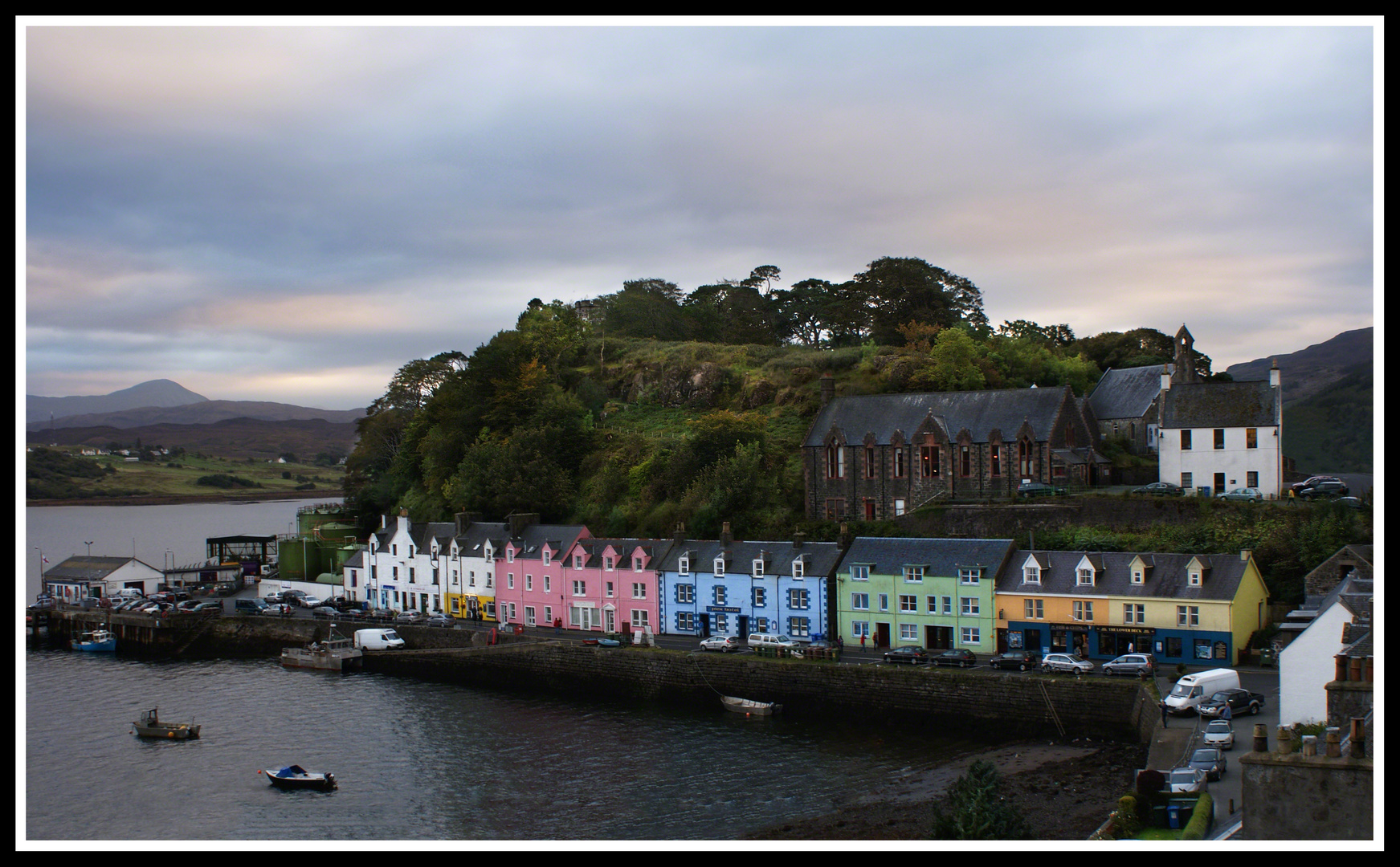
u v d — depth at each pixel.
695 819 56.22
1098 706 65.31
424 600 115.31
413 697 87.56
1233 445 89.31
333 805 61.47
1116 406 111.81
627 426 133.25
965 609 79.50
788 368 132.50
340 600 120.81
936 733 69.81
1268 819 33.16
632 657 83.50
